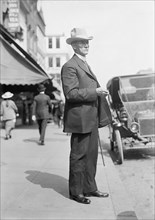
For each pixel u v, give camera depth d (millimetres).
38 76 16781
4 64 16641
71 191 4828
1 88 22297
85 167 4902
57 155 9375
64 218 4129
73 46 4781
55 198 4945
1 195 5133
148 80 11000
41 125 12008
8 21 23672
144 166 8914
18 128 22453
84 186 4996
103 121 4887
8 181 6086
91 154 4883
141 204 5523
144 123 9562
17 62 16844
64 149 10703
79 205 4605
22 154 9539
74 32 4734
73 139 4715
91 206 4555
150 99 10609
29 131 19188
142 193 6168
